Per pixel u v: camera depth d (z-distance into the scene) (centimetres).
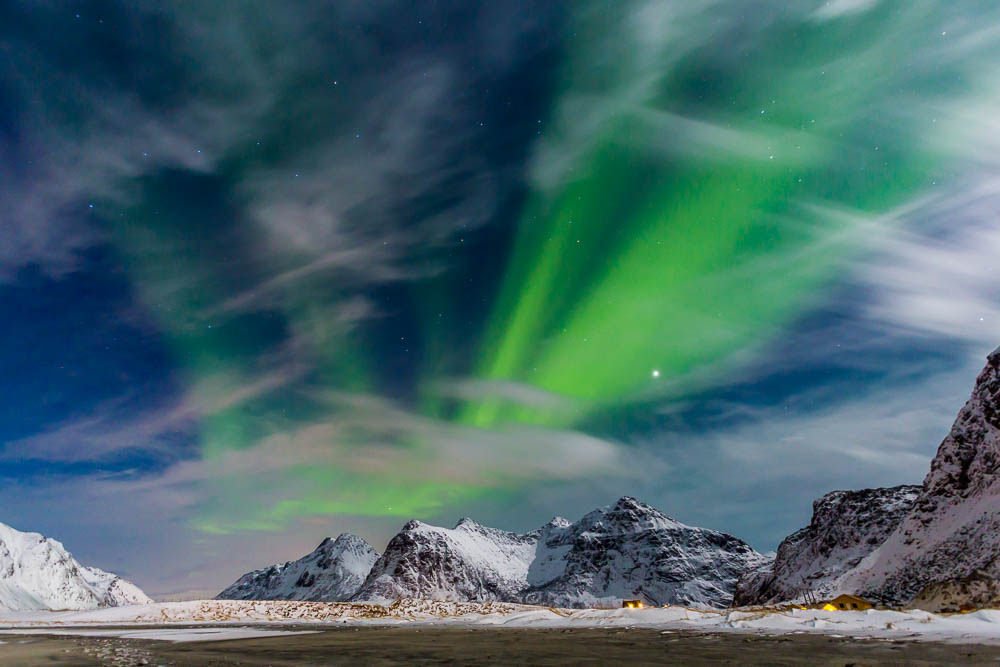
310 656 3631
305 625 10050
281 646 4662
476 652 3631
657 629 5581
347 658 3438
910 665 2373
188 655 3981
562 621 7669
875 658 2642
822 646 3291
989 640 3288
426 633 6241
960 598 8838
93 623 12138
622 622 7025
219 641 5559
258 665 3139
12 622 12694
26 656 4275
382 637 5644
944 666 2322
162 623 11869
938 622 4459
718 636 4375
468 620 9475
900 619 4672
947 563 10756
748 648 3334
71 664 3519
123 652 4425
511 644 4238
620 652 3362
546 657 3212
